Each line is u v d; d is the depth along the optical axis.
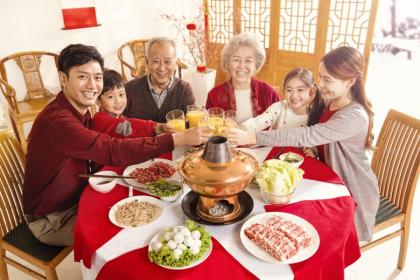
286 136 1.62
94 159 1.52
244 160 1.23
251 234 1.17
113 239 1.22
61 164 1.58
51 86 3.80
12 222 1.78
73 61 1.52
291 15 4.27
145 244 1.19
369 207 1.72
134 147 1.50
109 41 4.19
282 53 4.57
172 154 1.82
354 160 1.69
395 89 5.12
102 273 1.14
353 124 1.62
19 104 3.41
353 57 1.56
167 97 2.49
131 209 1.35
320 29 4.14
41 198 1.63
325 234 1.20
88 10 3.87
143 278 1.06
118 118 1.94
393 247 2.22
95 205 1.41
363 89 1.66
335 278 1.18
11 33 3.42
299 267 1.08
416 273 2.03
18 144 1.83
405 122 1.83
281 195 1.34
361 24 3.87
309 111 1.95
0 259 1.74
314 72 4.40
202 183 1.13
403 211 1.84
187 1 4.90
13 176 1.79
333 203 1.37
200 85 4.50
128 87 2.48
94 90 1.59
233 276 1.05
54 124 1.52
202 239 1.15
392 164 1.89
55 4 3.63
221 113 1.97
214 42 5.12
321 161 1.84
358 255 1.35
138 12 4.36
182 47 5.08
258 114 2.28
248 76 2.14
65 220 1.66
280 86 4.77
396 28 6.76
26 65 3.49
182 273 1.06
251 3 4.64
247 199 1.39
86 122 1.76
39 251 1.63
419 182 2.97
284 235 1.16
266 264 1.09
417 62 6.36
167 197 1.39
